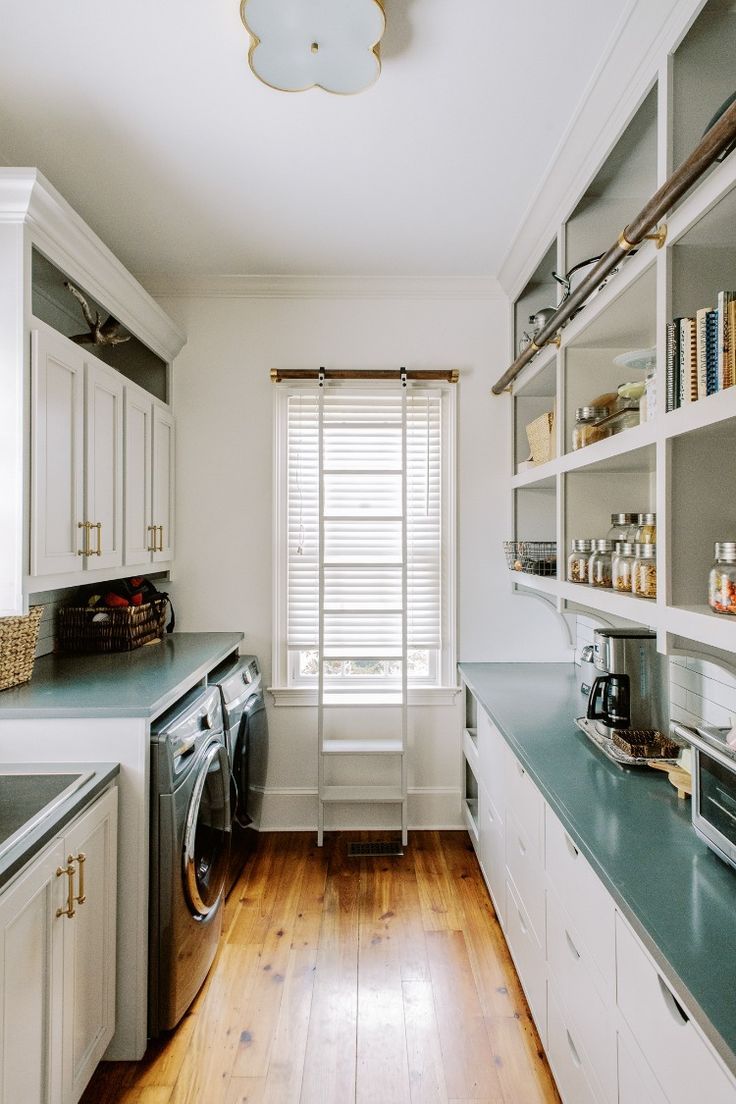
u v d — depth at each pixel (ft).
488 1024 5.65
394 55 4.93
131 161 6.40
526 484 8.39
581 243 6.70
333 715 9.61
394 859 8.69
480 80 5.23
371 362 9.51
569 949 4.52
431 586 9.70
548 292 8.64
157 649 8.16
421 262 8.81
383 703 9.27
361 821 9.55
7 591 5.30
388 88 5.32
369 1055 5.31
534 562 7.94
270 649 9.57
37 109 5.59
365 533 9.60
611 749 5.52
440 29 4.66
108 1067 5.24
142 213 7.48
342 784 9.61
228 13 4.51
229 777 7.07
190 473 9.53
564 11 4.50
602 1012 3.88
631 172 5.94
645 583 4.69
